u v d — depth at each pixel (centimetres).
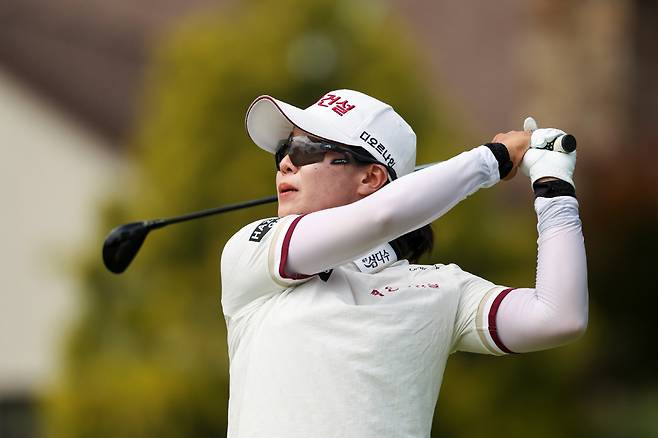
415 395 1215
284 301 1244
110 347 3778
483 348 1266
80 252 3912
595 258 4775
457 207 3731
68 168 4750
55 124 4762
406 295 1241
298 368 1204
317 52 3856
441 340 1245
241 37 3875
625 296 4744
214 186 3778
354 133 1292
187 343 3709
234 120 3797
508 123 5769
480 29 6144
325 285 1245
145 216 3803
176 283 3756
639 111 6062
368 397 1193
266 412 1201
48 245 4709
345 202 1295
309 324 1216
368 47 3875
